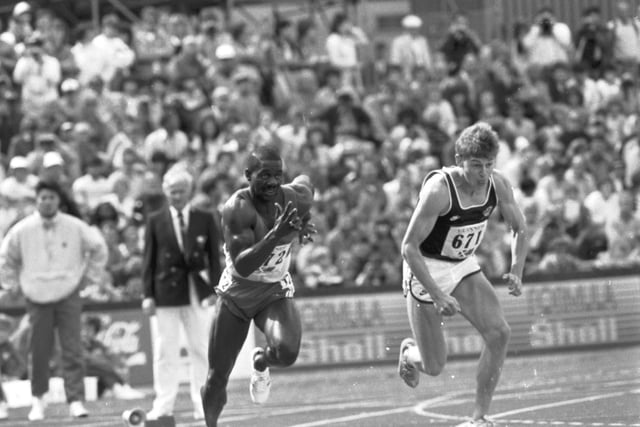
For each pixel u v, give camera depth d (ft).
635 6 180.65
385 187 139.23
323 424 74.49
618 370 104.68
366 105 158.81
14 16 151.43
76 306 91.20
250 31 179.73
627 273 131.85
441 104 158.71
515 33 175.83
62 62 151.12
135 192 128.47
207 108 144.46
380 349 124.57
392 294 125.49
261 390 59.98
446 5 188.24
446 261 60.80
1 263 91.30
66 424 82.53
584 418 69.82
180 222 81.05
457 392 92.79
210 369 59.82
